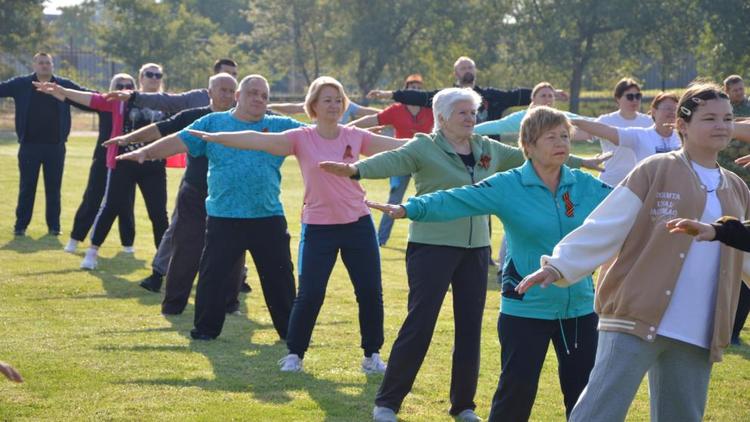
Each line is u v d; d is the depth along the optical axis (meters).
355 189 7.39
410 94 12.12
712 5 53.41
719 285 4.69
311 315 7.48
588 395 4.82
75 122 55.84
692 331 4.73
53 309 9.63
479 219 6.31
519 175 5.43
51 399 6.59
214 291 8.39
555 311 5.30
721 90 4.86
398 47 64.69
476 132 9.23
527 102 12.48
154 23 66.62
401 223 17.20
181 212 9.45
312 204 7.39
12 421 6.10
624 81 10.62
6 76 65.25
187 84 68.00
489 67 62.59
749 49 53.09
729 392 7.15
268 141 7.32
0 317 9.20
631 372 4.75
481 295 6.38
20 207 14.81
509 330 5.37
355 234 7.40
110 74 75.75
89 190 13.19
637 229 4.80
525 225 5.35
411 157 6.32
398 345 6.31
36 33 65.69
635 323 4.72
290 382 7.14
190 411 6.39
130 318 9.30
